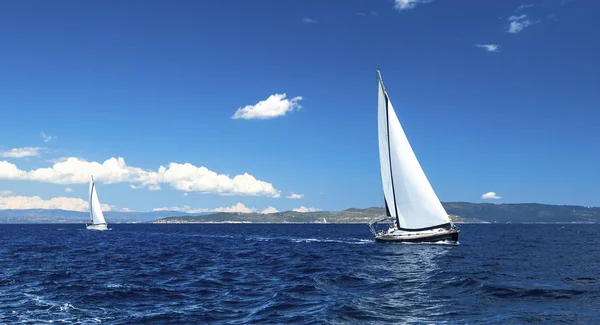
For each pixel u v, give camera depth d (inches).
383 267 1651.1
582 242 3437.5
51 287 1237.1
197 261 1991.9
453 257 2017.7
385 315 880.3
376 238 2800.2
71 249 2874.0
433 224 2484.0
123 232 6697.8
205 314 909.8
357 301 1007.6
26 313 929.5
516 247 2751.0
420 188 2486.5
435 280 1289.4
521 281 1243.2
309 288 1178.6
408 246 2518.5
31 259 2124.8
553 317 840.3
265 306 973.2
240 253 2439.7
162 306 990.4
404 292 1114.7
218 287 1234.6
